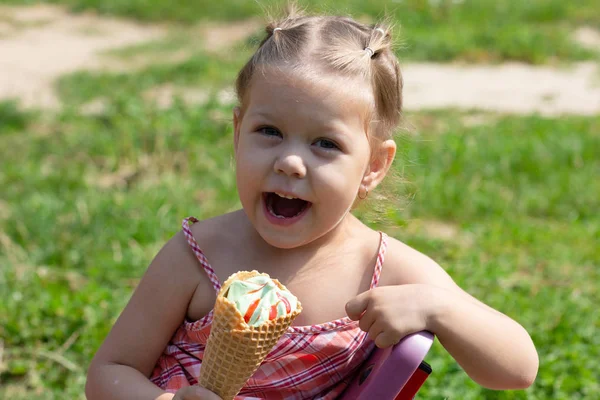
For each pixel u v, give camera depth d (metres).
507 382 3.99
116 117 14.09
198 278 4.28
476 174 12.33
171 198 10.66
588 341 7.49
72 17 25.25
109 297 7.82
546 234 10.34
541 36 21.97
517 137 13.96
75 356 6.99
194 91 17.62
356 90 4.02
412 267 4.26
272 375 4.11
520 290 8.68
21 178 11.63
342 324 4.11
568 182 12.13
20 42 22.38
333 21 4.32
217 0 25.66
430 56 21.19
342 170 3.97
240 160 4.02
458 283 8.42
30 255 8.98
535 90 18.83
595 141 13.74
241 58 19.84
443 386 6.46
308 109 3.92
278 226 3.98
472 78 19.75
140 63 20.66
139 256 8.88
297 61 4.00
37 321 7.41
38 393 6.59
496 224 10.67
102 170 12.17
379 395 3.56
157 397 4.00
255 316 3.45
